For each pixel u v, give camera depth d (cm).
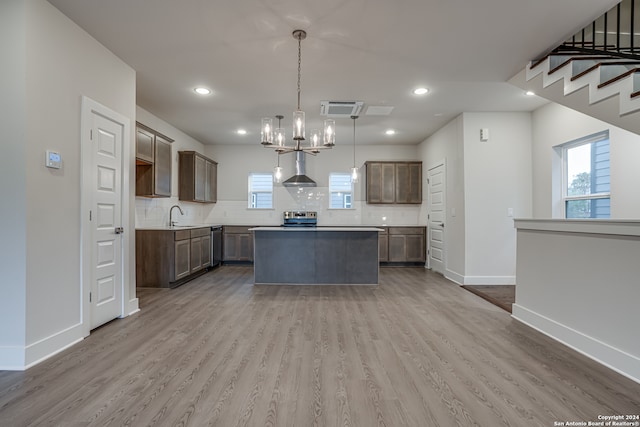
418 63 332
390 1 234
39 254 226
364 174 711
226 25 265
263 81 374
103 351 242
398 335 279
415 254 663
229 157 715
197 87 392
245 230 667
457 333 284
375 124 548
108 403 175
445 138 550
